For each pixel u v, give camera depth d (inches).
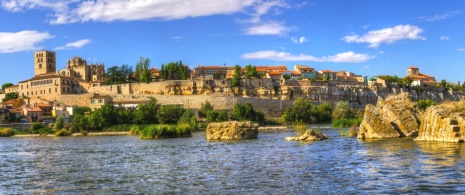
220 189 1478.8
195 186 1545.3
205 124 7111.2
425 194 1294.3
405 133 3201.3
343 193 1352.1
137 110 7288.4
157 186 1571.1
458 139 2482.8
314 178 1603.1
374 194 1321.4
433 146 2361.0
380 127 3218.5
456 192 1300.4
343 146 2682.1
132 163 2261.3
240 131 3927.2
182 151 2834.6
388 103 3405.5
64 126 6633.9
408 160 1902.1
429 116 2746.1
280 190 1429.6
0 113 7342.5
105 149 3272.6
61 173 1968.5
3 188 1638.8
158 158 2460.6
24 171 2085.4
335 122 6338.6
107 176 1834.4
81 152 3065.9
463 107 2694.4
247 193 1405.0
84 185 1641.2
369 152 2273.6
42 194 1504.7
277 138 3855.8
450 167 1678.2
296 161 2069.4
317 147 2696.9
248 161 2153.1
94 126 6702.8
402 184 1430.9
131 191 1501.0
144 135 4566.9
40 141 4842.5
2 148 3732.8
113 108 7135.8
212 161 2214.6
